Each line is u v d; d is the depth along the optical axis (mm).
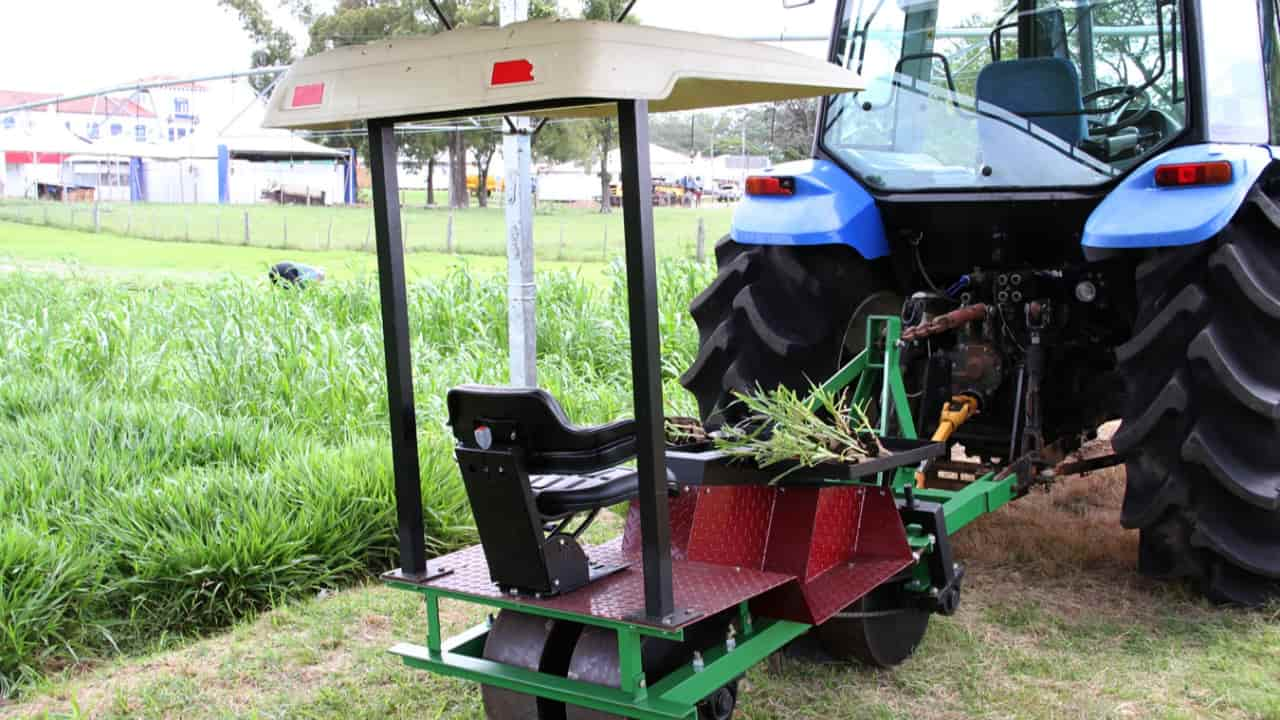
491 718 2879
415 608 3918
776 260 4180
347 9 26438
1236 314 3592
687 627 2732
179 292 9359
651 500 2422
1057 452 4172
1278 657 3400
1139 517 3748
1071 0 3961
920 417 4250
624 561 3000
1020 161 3986
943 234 4172
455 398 2650
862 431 3072
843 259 4152
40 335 7180
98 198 36438
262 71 11906
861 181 4234
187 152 34031
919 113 4172
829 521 3053
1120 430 3740
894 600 3361
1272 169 4027
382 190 2672
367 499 4324
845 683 3299
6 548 3656
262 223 26156
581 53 2137
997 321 4148
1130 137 3881
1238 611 3742
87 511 4281
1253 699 3113
